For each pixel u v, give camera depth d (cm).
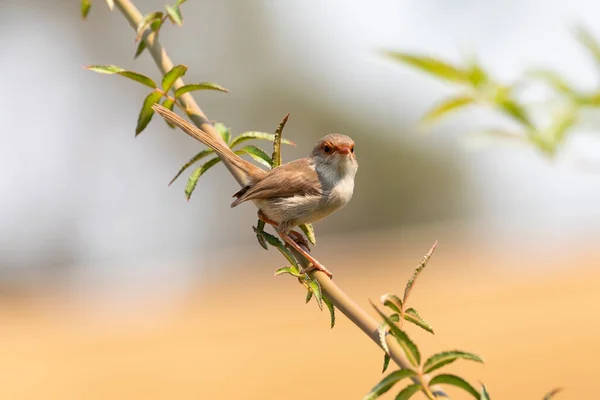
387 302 322
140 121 446
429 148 3956
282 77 3859
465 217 3938
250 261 2370
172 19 446
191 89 439
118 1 453
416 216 3956
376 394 297
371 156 3962
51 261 3612
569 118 538
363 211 3931
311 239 510
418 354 300
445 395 300
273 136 457
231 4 3728
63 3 3634
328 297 354
